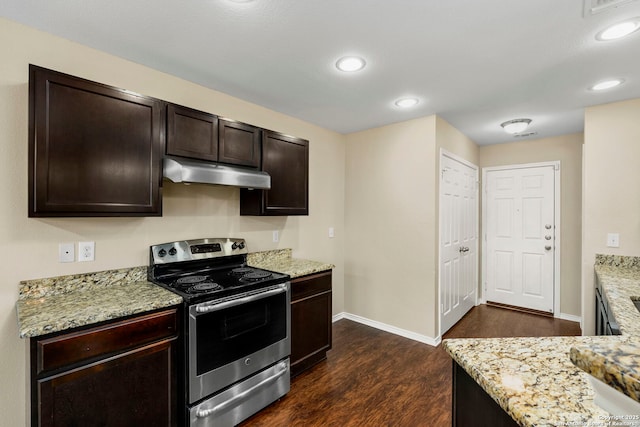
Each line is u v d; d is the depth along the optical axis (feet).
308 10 4.79
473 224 13.30
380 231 11.14
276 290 6.86
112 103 5.41
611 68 6.61
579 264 11.78
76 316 4.43
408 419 6.29
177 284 6.24
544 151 12.55
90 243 5.98
